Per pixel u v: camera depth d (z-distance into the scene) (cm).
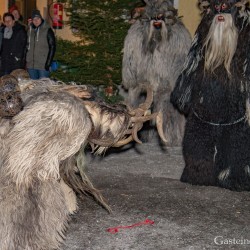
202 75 628
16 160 365
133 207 593
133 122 434
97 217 561
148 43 815
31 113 371
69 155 375
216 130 639
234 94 618
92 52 1035
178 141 873
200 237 514
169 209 588
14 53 1035
